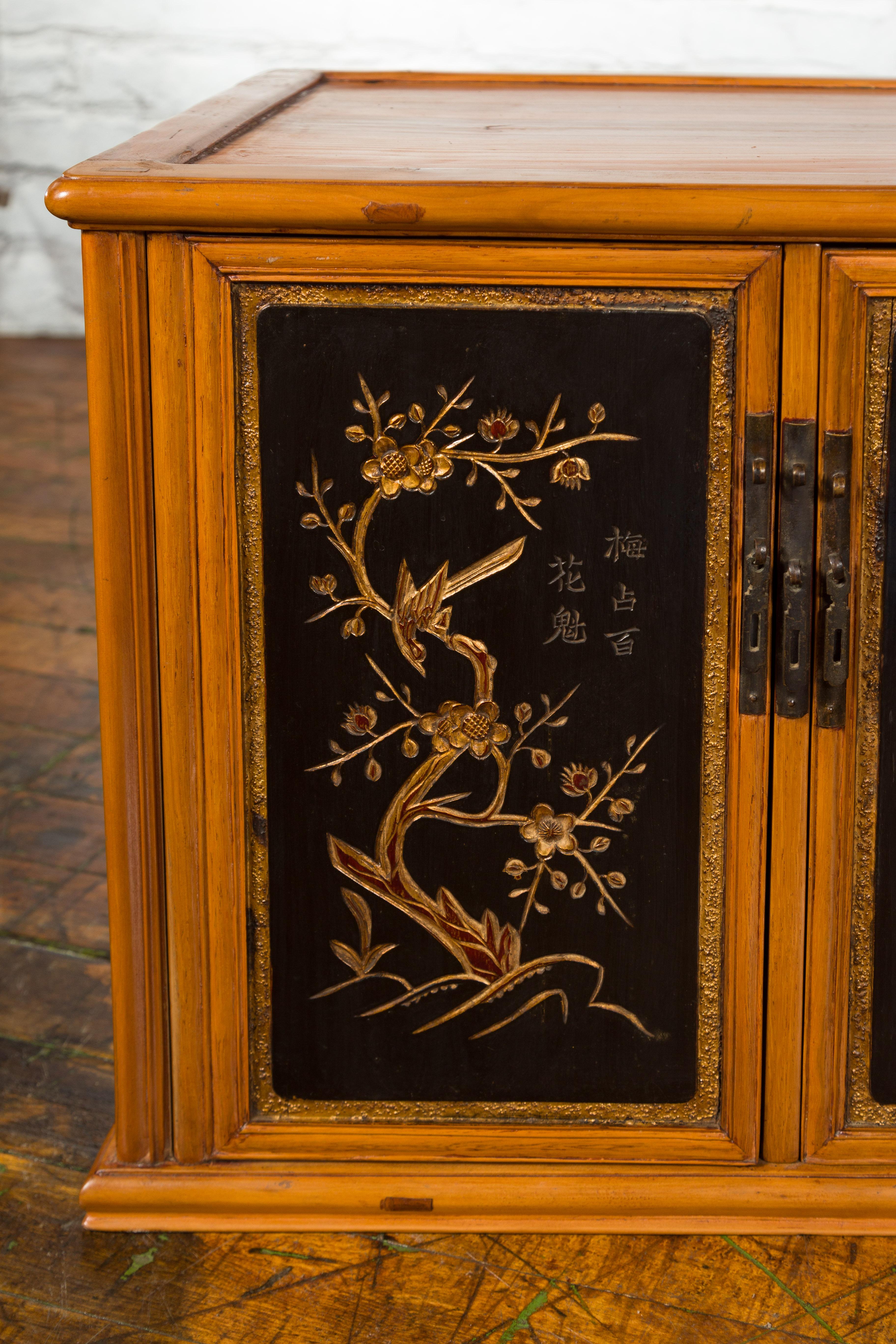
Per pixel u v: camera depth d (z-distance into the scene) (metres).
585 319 1.15
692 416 1.17
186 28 3.68
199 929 1.28
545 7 3.55
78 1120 1.46
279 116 1.54
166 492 1.19
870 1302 1.23
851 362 1.15
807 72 3.54
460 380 1.17
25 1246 1.30
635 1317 1.21
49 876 1.92
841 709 1.21
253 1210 1.31
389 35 3.63
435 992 1.29
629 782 1.24
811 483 1.17
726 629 1.21
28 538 2.99
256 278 1.15
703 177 1.13
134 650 1.22
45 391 3.71
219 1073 1.31
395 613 1.21
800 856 1.25
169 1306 1.23
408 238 1.14
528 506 1.19
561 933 1.28
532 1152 1.31
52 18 3.71
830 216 1.10
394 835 1.26
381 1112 1.32
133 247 1.15
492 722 1.23
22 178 3.89
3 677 2.47
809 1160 1.31
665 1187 1.30
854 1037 1.29
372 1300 1.23
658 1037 1.29
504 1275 1.26
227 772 1.25
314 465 1.19
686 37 3.54
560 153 1.26
